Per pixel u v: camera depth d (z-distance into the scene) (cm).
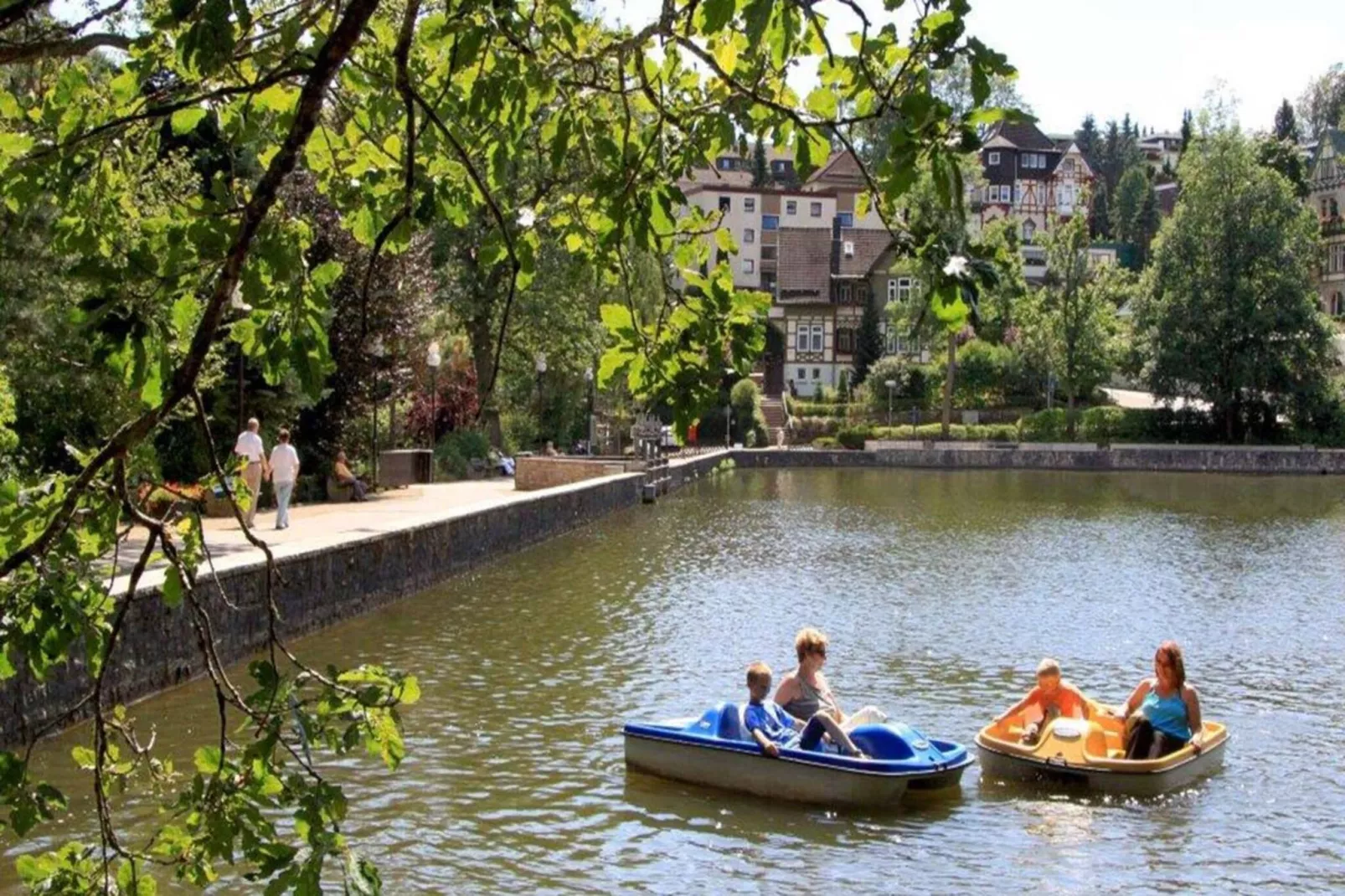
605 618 2311
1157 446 7831
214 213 372
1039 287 8900
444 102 468
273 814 1070
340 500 3391
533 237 468
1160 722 1405
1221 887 1101
